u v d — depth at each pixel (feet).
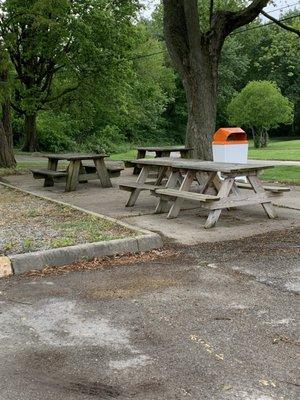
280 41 65.05
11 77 64.18
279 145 133.49
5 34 60.90
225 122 186.50
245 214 25.75
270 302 13.23
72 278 15.72
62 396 8.86
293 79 184.14
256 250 18.47
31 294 14.35
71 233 20.30
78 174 37.55
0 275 16.06
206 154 41.01
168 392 8.88
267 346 10.62
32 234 20.65
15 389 9.13
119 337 11.28
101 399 8.72
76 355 10.44
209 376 9.40
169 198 25.41
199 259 17.53
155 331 11.53
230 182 22.63
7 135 61.41
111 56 83.30
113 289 14.58
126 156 96.94
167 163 25.54
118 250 18.24
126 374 9.57
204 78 40.55
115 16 81.35
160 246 19.13
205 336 11.19
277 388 8.93
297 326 11.64
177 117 193.77
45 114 123.65
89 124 116.47
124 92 95.66
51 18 74.38
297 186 37.19
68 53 84.28
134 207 28.89
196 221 24.26
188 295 13.91
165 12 40.91
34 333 11.63
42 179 47.52
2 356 10.48
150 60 142.92
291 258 17.25
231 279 15.23
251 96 120.78
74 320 12.35
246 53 174.81
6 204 29.94
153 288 14.58
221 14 40.57
